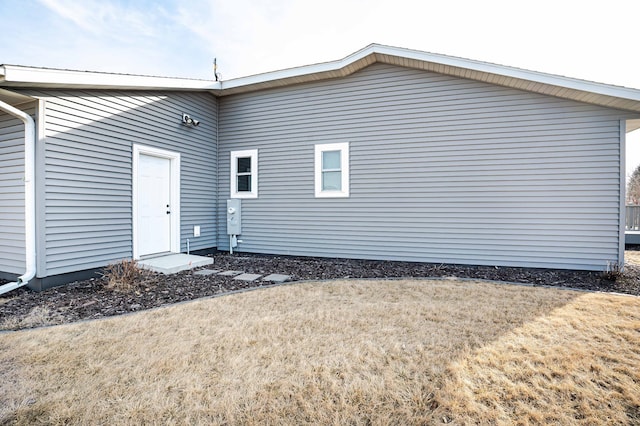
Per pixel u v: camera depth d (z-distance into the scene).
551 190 5.70
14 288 4.28
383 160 6.72
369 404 1.95
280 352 2.60
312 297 4.13
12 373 2.31
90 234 5.19
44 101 4.58
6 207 4.87
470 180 6.15
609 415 1.86
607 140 5.40
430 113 6.37
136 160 6.00
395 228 6.67
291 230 7.50
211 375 2.27
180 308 3.71
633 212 9.67
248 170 7.98
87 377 2.26
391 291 4.39
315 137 7.25
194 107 7.43
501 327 3.08
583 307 3.64
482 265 6.11
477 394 2.04
